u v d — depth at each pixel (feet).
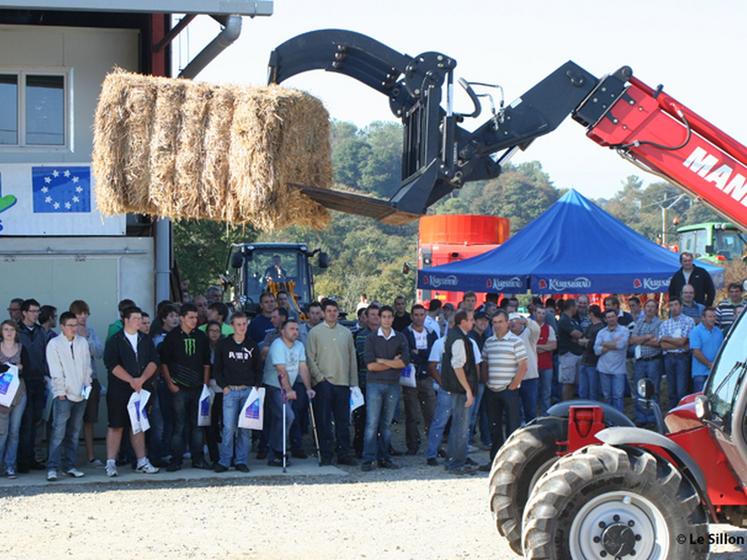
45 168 44.96
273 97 33.09
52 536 26.66
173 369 36.73
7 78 46.85
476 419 44.09
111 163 34.24
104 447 42.55
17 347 35.78
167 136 33.94
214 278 102.78
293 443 40.22
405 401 42.09
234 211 33.96
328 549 25.29
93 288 44.83
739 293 46.91
